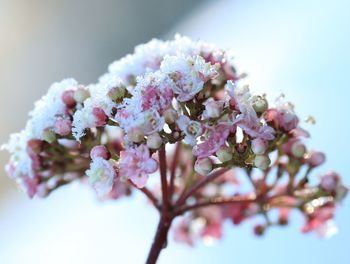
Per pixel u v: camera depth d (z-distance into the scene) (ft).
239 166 0.99
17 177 1.08
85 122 0.99
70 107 1.04
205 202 1.09
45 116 1.04
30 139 1.06
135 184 1.00
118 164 0.99
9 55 2.67
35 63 2.68
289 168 1.10
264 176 1.11
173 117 0.97
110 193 1.17
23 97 2.60
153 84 0.98
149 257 1.06
